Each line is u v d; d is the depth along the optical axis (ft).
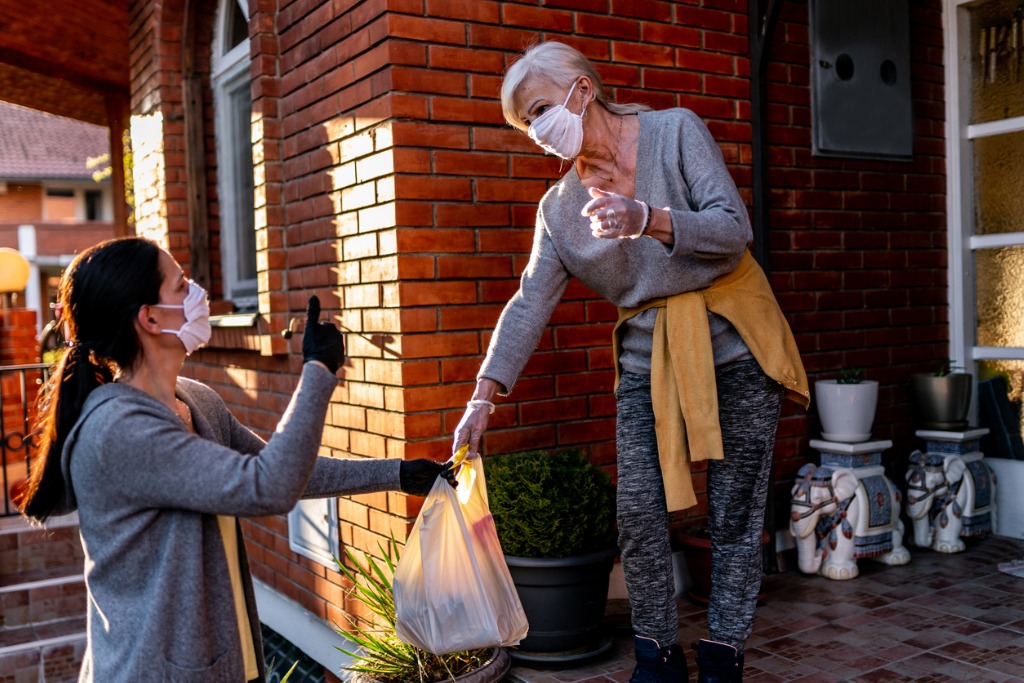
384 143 10.87
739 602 8.11
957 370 15.44
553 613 10.04
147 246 5.65
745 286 8.09
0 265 26.84
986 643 10.05
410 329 10.82
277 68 13.57
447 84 11.00
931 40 15.30
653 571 8.25
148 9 18.85
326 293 12.51
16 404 25.36
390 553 11.25
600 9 12.01
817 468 12.94
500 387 8.39
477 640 7.29
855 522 12.71
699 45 12.78
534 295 8.48
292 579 14.19
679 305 7.98
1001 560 13.24
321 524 13.00
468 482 7.81
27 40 23.99
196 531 5.39
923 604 11.44
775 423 8.17
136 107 20.36
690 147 7.78
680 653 8.36
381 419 11.29
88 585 5.49
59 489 5.64
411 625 7.34
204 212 18.13
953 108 15.39
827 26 13.96
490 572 7.60
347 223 11.84
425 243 10.91
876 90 14.51
